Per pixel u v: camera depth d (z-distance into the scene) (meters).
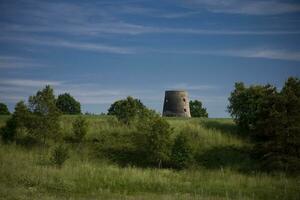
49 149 35.84
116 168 30.69
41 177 24.64
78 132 38.66
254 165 34.41
